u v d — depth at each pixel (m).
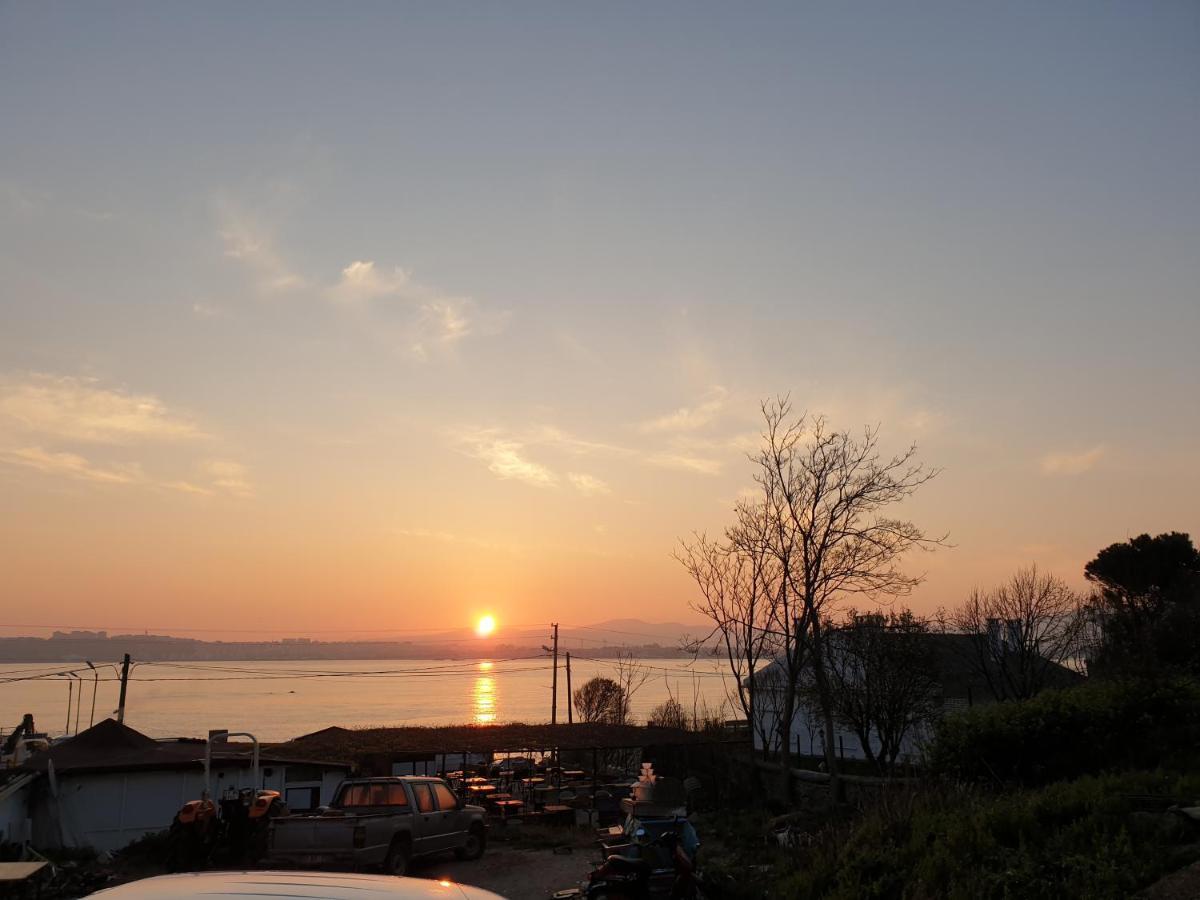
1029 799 11.03
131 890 3.67
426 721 113.19
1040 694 16.25
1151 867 8.20
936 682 33.06
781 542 30.78
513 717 125.50
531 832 25.48
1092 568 42.94
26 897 15.52
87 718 117.31
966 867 9.23
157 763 24.23
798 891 10.50
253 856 19.59
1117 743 14.20
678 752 37.00
